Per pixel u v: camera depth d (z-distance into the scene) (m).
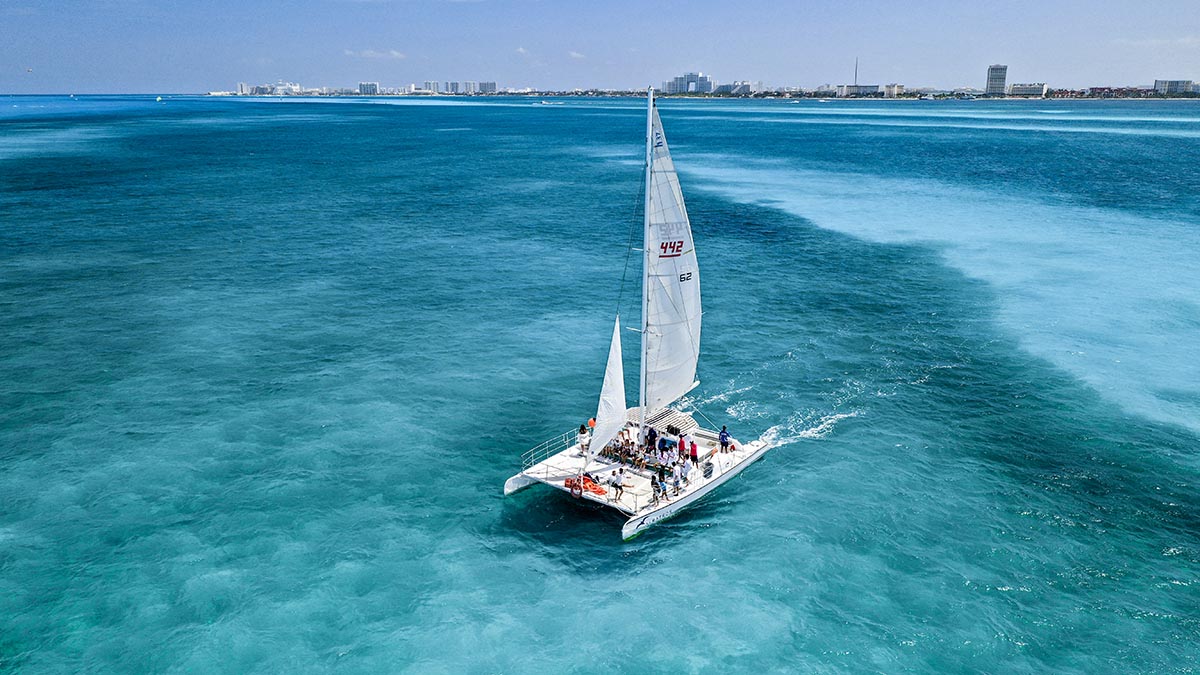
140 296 66.50
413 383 49.78
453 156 187.00
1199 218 101.00
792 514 35.56
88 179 134.88
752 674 26.12
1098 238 89.88
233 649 27.05
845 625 28.48
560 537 33.94
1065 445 41.97
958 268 77.69
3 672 25.89
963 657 26.91
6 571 30.86
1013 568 31.75
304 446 41.28
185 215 102.69
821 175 146.75
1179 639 27.75
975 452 41.31
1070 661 26.75
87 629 27.94
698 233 94.56
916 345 56.72
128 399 46.59
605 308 65.69
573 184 136.50
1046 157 176.25
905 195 121.88
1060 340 57.25
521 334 59.12
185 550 32.41
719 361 53.78
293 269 76.19
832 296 68.62
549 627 28.39
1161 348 55.47
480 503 36.41
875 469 39.53
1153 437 42.62
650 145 32.62
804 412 46.09
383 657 26.80
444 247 86.69
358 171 153.75
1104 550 32.94
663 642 27.62
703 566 31.94
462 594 30.11
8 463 39.03
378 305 65.31
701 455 38.06
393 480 38.22
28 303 64.00
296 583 30.50
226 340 56.47
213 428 43.09
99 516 34.66
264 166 160.00
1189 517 35.34
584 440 37.97
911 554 32.66
